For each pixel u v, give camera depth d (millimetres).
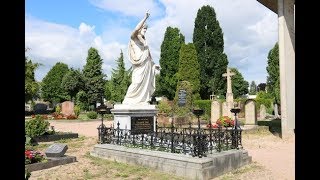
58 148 10289
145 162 9281
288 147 13945
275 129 19875
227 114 29438
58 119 32938
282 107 16844
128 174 8523
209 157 8375
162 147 9562
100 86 56438
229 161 9031
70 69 57094
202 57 52750
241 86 68062
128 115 11797
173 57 52719
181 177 8094
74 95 55844
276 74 47688
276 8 21375
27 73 33219
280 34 17375
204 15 53344
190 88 28422
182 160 8250
